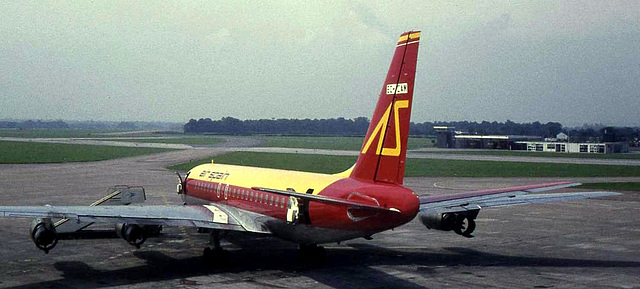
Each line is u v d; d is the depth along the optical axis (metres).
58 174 83.50
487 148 196.62
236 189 32.41
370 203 23.31
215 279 25.67
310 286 24.42
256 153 144.62
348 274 26.61
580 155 153.75
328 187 25.91
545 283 24.91
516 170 96.00
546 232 39.25
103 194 59.56
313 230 26.14
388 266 28.38
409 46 24.34
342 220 24.34
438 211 26.64
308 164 105.75
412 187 68.94
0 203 52.34
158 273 26.86
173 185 69.25
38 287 24.34
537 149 189.25
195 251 32.22
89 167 97.19
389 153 24.53
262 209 29.44
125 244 34.16
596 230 40.03
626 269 27.75
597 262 29.41
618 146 176.62
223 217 28.64
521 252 32.16
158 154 137.62
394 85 24.69
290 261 29.55
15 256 30.59
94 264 28.80
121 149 160.62
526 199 27.47
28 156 123.88
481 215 47.88
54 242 24.73
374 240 36.03
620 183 73.44
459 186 70.25
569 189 66.94
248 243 34.59
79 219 23.42
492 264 28.89
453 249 33.06
